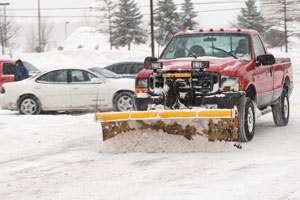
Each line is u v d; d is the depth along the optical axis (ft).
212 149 25.52
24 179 21.52
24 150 29.76
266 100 32.68
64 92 48.88
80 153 27.58
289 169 20.90
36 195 18.67
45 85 49.08
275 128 34.99
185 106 27.30
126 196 17.83
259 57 30.96
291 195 16.89
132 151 26.37
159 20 246.27
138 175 21.12
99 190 18.90
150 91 28.17
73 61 173.37
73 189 19.27
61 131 35.60
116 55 176.65
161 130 26.17
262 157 24.06
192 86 27.35
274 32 262.67
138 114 25.38
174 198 17.08
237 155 24.63
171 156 24.90
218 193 17.47
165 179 20.18
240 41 31.55
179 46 32.32
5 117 45.85
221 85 27.45
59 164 24.61
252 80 29.40
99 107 49.03
